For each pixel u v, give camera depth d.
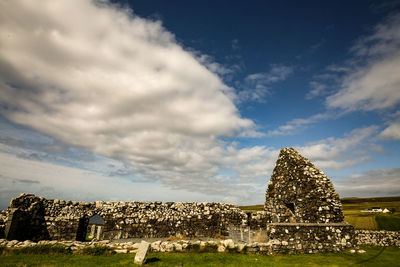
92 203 20.23
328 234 13.51
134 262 10.23
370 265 10.78
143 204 21.28
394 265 10.77
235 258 11.39
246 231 18.09
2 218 16.19
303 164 17.80
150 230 20.53
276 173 20.62
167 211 21.56
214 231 21.28
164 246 12.77
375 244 17.17
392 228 25.59
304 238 13.15
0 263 9.75
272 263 10.71
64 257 11.22
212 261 10.80
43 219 18.25
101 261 10.55
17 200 17.16
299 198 17.27
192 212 21.72
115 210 20.30
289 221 18.17
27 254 11.63
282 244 12.79
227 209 22.05
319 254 12.66
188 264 10.20
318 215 15.68
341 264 10.84
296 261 11.27
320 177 16.67
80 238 19.06
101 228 21.94
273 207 19.98
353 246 13.57
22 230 17.19
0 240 13.42
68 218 18.56
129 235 19.97
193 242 13.31
